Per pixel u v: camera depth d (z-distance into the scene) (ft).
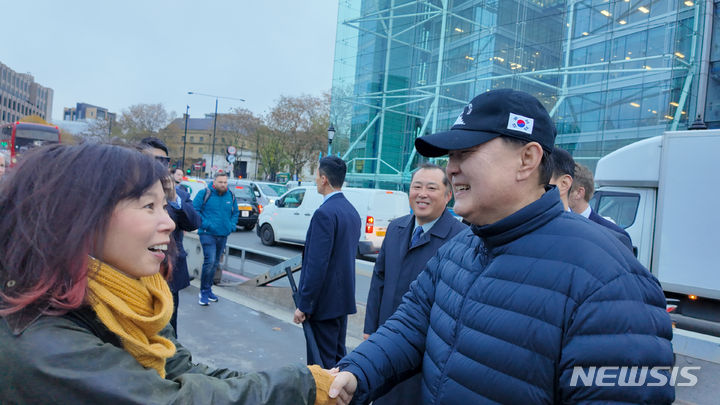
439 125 98.53
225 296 19.27
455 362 4.10
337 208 10.58
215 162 265.34
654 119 67.56
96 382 2.75
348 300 10.71
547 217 4.06
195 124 345.72
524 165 4.14
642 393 3.32
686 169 20.75
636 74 70.44
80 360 2.78
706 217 20.20
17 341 2.71
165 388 3.06
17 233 2.89
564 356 3.50
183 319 16.08
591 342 3.41
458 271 4.66
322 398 4.00
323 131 164.14
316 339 10.73
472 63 93.86
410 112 104.37
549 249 3.84
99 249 3.06
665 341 3.54
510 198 4.17
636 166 22.43
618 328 3.40
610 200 23.53
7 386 2.67
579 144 76.84
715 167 20.07
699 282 20.24
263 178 196.75
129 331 3.21
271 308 18.01
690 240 20.54
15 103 426.51
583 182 10.48
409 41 106.22
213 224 17.81
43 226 2.86
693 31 63.46
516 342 3.73
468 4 95.25
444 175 8.61
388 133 109.19
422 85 103.65
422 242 8.52
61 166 3.01
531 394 3.62
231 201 18.34
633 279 3.61
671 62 66.33
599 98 74.69
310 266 10.21
